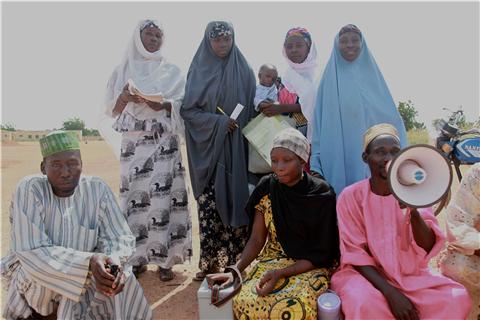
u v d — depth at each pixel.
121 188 4.99
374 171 3.31
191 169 4.82
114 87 5.11
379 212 3.31
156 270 5.42
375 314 2.97
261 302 3.15
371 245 3.26
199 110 4.81
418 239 3.20
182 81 5.26
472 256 3.62
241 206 4.65
